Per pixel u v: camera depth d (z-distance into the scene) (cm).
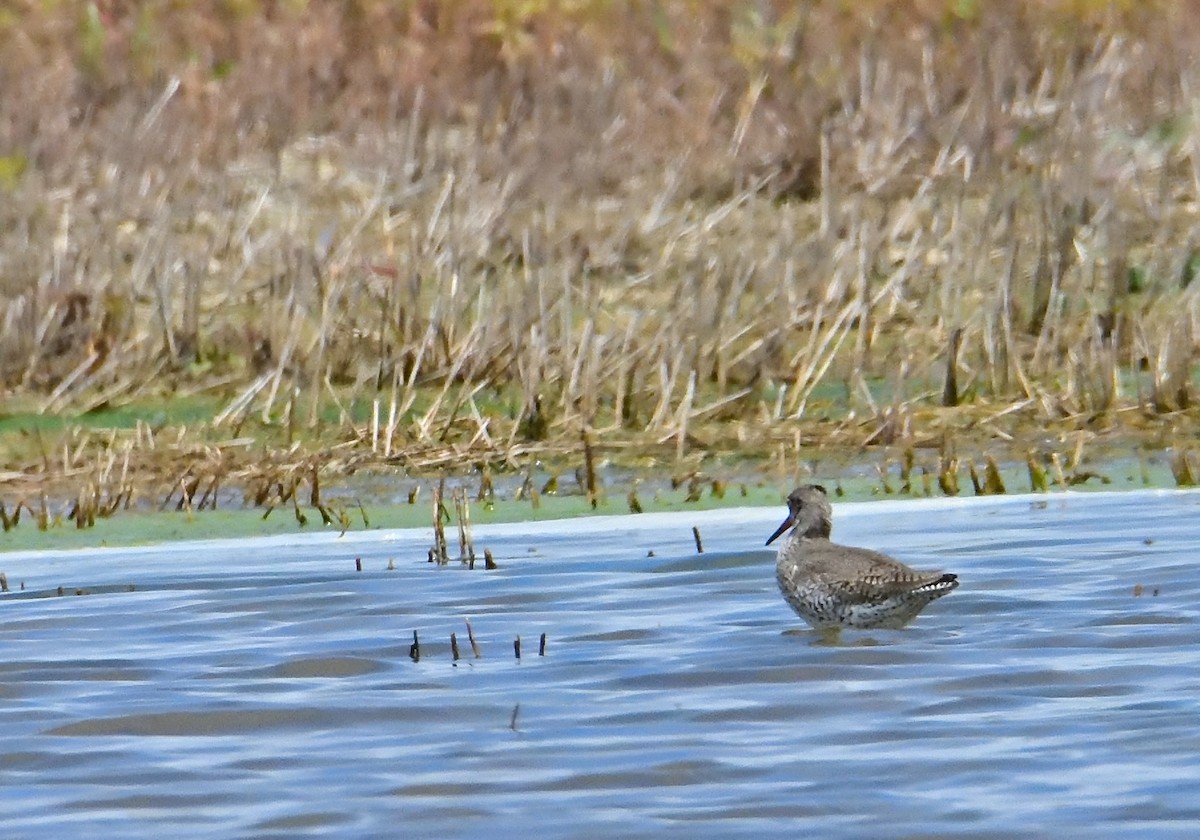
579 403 1991
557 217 2334
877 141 2478
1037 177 2253
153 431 1998
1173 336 1995
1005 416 1970
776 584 1433
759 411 2002
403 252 2252
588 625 1315
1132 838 885
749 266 2122
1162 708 1085
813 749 1030
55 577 1508
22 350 2141
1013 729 1055
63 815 946
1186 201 2347
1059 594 1363
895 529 1605
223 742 1063
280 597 1411
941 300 2150
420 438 1936
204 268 2191
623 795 961
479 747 1044
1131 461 1850
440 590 1426
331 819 934
